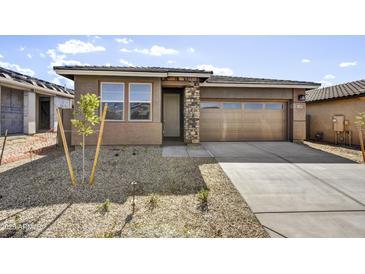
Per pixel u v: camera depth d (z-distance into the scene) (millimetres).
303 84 12070
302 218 3766
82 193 4703
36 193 4684
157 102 9844
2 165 6820
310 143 12961
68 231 3336
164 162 7180
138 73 9383
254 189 5031
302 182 5516
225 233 3342
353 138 12141
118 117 9703
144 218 3715
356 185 5332
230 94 12180
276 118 12805
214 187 5121
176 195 4660
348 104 12516
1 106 13695
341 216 3838
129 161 7246
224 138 12516
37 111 18469
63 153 8562
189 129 10391
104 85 9602
